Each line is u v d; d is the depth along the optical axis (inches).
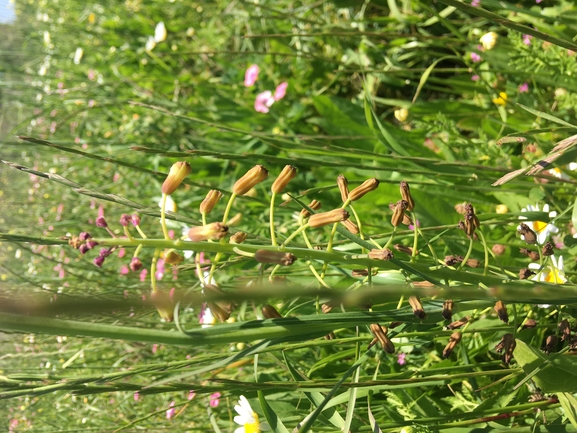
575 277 9.6
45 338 14.8
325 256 6.0
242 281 8.9
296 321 5.7
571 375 7.3
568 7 12.0
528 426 8.2
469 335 10.4
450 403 10.2
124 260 17.4
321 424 8.9
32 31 31.9
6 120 29.2
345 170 14.4
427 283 6.4
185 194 18.0
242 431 8.9
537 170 6.9
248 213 16.8
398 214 6.3
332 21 20.3
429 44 16.0
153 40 21.7
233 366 11.6
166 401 14.5
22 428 14.9
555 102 13.2
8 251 22.1
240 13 20.0
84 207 21.7
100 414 15.5
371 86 17.0
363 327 9.7
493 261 9.9
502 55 12.9
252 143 16.9
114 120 23.3
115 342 14.5
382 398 10.5
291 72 20.8
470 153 12.8
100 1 26.0
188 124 18.8
